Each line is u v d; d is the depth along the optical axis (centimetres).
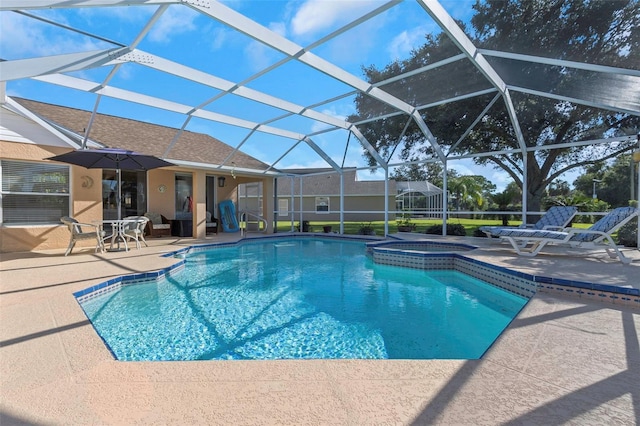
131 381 221
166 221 1355
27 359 251
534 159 1150
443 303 546
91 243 991
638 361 247
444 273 775
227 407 191
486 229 895
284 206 2944
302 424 176
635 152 737
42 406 191
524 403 194
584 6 592
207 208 1636
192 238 1289
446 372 233
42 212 913
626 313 367
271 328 431
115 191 1252
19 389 209
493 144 1138
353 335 411
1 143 838
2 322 333
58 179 942
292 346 378
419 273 774
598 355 257
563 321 339
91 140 1060
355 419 180
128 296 557
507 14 604
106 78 733
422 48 705
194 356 350
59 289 470
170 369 238
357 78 809
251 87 849
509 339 291
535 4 594
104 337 398
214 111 1008
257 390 210
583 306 396
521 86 829
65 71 563
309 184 2891
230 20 546
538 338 293
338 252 1092
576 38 626
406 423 176
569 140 974
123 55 623
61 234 938
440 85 868
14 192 868
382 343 389
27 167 891
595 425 173
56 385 215
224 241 1198
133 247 985
